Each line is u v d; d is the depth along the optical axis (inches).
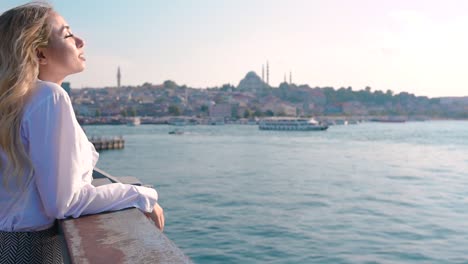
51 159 86.4
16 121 85.7
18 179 86.7
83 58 104.0
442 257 744.3
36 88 88.4
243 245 818.2
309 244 823.7
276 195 1419.8
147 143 4399.6
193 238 871.1
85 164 98.0
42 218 91.0
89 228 87.8
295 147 3809.1
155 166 2395.4
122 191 101.8
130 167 2359.7
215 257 746.8
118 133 6614.2
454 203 1275.8
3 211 89.4
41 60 97.4
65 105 89.2
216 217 1071.6
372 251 777.6
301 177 1907.0
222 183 1724.9
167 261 70.5
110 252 74.4
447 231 925.8
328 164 2465.6
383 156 2982.3
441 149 3631.9
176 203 1275.8
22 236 90.0
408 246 810.2
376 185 1663.4
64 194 88.6
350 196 1400.1
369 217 1071.0
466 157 2938.0
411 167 2333.9
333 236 884.0
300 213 1120.8
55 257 94.4
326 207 1205.7
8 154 85.0
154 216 107.1
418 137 5482.3
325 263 711.7
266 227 960.9
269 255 756.6
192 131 7150.6
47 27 94.1
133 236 83.3
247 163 2516.0
